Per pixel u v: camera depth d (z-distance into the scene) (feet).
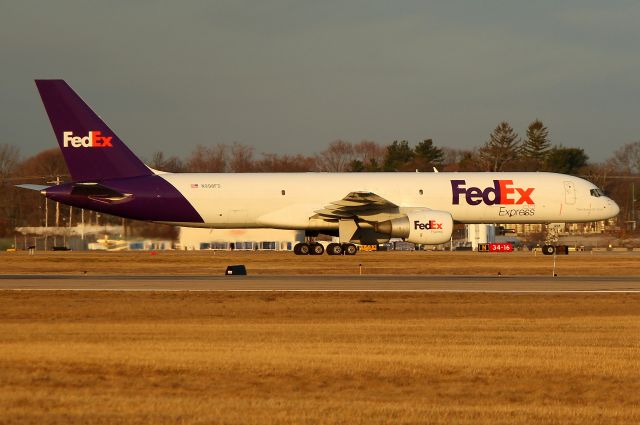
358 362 240.53
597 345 271.90
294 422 178.19
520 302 394.93
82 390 207.41
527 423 179.32
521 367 235.40
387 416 183.21
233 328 308.81
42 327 310.86
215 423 177.17
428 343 274.16
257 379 219.82
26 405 192.24
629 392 208.74
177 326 313.94
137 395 202.39
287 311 361.30
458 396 203.21
